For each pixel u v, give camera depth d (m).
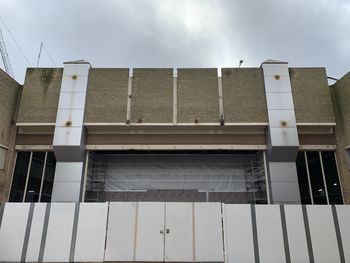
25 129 18.52
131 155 19.66
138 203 12.21
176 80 18.83
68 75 18.38
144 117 17.92
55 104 18.31
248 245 11.66
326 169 18.30
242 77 18.70
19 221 11.95
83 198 17.09
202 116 17.97
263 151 18.14
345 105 17.77
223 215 12.04
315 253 11.56
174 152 19.41
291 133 17.23
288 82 18.25
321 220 11.95
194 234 11.84
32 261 11.51
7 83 17.97
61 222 11.97
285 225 11.91
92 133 18.31
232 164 19.52
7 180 17.53
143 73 18.80
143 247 11.70
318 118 17.92
